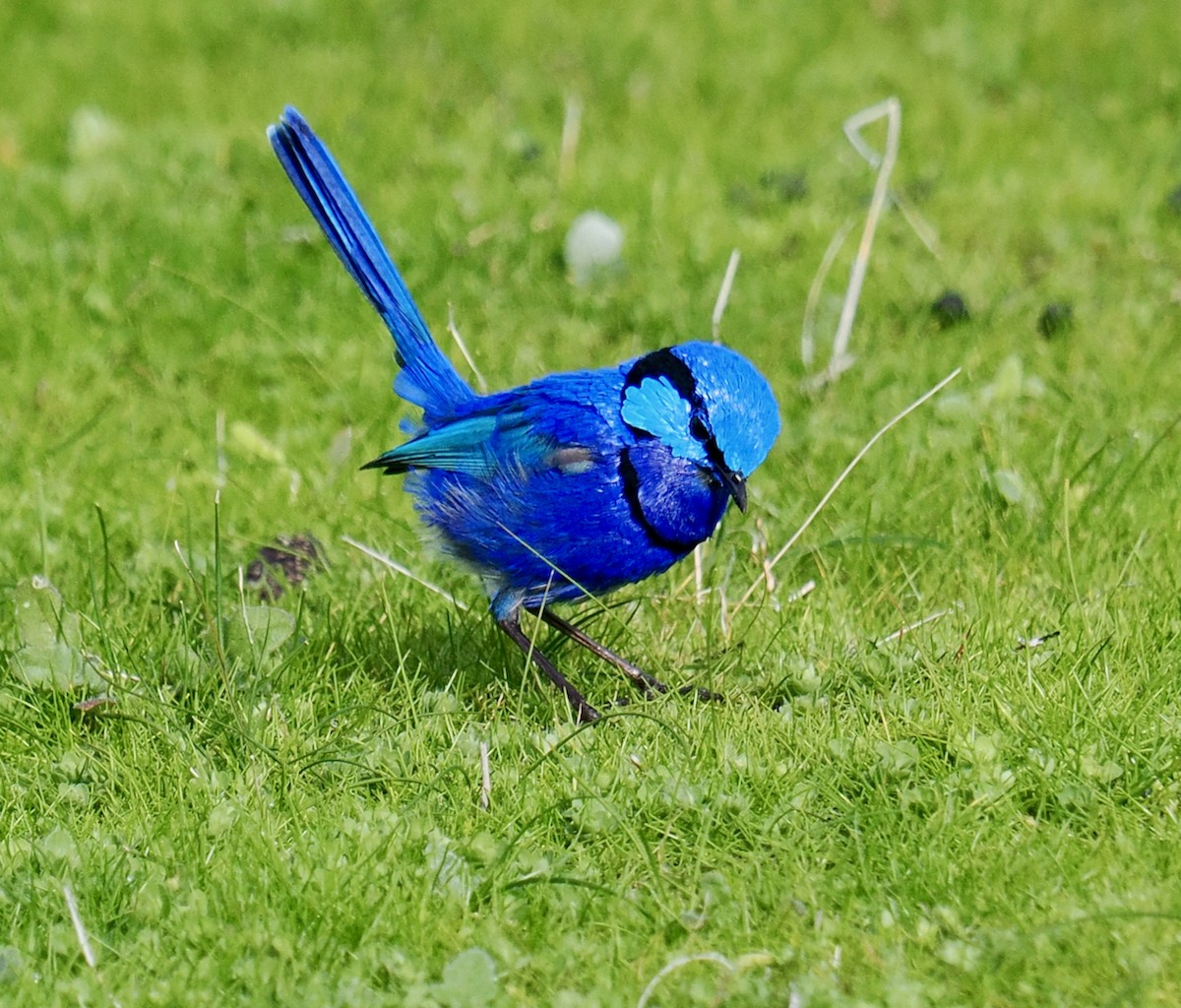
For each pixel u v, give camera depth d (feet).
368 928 25.52
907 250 54.80
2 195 55.77
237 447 43.32
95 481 41.78
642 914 26.08
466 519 33.91
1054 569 37.06
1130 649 32.86
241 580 34.63
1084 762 28.91
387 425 44.57
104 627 34.42
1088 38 70.95
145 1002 24.03
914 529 39.06
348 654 34.68
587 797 28.55
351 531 40.04
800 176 59.00
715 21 72.49
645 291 51.98
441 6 73.36
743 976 24.41
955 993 24.04
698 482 32.32
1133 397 44.86
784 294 51.39
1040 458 41.88
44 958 25.30
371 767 30.12
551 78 67.82
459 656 34.94
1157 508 38.81
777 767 29.50
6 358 48.47
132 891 26.68
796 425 44.19
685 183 57.72
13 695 32.19
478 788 29.48
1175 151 61.87
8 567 37.47
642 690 34.14
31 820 28.96
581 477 32.32
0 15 71.36
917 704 31.42
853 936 25.27
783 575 37.70
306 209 55.77
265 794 29.27
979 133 63.05
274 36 71.56
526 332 49.90
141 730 31.19
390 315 36.70
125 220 54.65
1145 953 24.26
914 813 28.43
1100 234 55.62
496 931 25.52
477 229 54.34
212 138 60.23
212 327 49.60
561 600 34.58
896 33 72.74
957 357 47.47
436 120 64.08
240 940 25.11
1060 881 26.25
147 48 69.92
